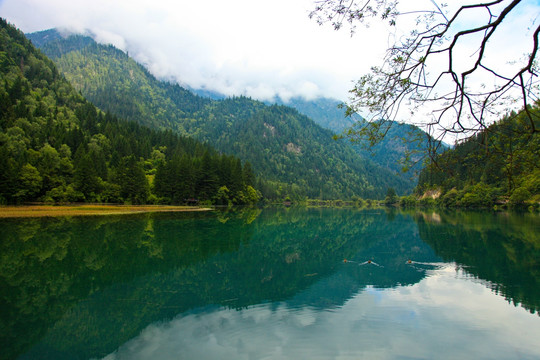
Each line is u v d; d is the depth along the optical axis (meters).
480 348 10.48
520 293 16.41
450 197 109.19
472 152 7.14
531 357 9.93
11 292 16.08
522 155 6.70
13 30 169.25
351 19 6.76
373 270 21.73
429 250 29.23
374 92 7.29
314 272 21.12
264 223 53.06
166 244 29.45
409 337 11.25
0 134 79.69
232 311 13.67
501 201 87.56
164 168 95.00
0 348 10.59
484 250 28.55
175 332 11.57
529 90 6.17
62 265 21.36
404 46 6.64
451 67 6.34
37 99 131.38
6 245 27.39
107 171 91.69
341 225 54.97
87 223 43.44
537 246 30.11
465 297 15.77
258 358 9.63
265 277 19.58
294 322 12.53
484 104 6.70
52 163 78.25
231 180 105.50
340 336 11.23
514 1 5.19
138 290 16.48
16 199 68.19
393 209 128.50
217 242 31.44
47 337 11.25
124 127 148.00
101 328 11.99
